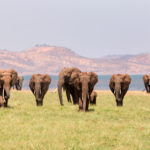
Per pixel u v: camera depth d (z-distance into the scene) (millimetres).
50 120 41938
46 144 30594
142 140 33156
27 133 34312
